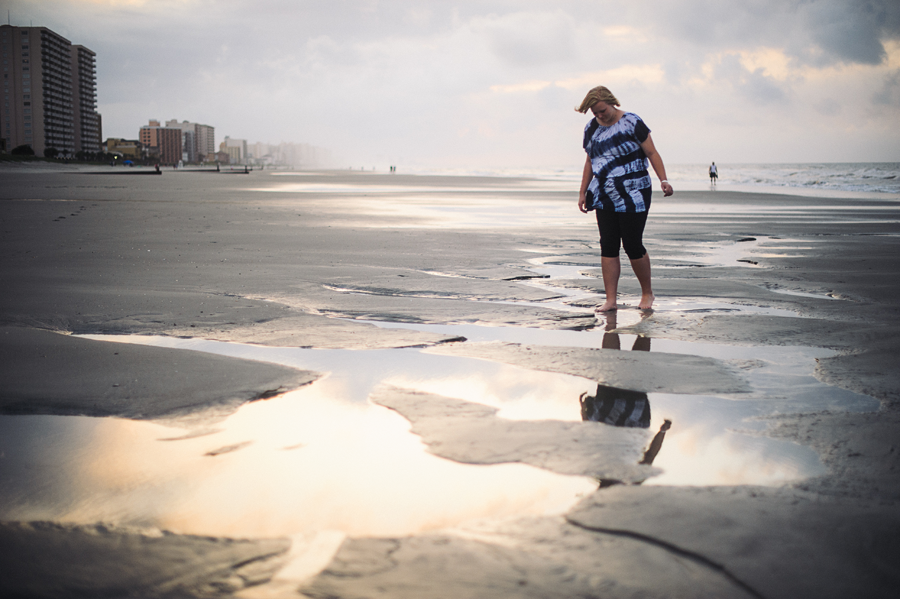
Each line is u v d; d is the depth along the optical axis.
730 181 47.09
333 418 2.33
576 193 29.45
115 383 2.75
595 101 4.65
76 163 133.88
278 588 1.28
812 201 22.11
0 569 1.35
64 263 6.62
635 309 4.77
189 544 1.45
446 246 8.83
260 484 1.77
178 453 2.00
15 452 2.00
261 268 6.56
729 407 2.51
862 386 2.81
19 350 3.30
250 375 2.89
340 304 4.77
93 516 1.59
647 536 1.48
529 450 2.02
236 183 39.97
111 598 1.25
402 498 1.68
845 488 1.77
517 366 3.12
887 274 6.58
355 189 32.53
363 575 1.32
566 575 1.32
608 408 2.48
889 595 1.28
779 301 5.10
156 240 8.92
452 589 1.27
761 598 1.26
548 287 5.73
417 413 2.39
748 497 1.70
